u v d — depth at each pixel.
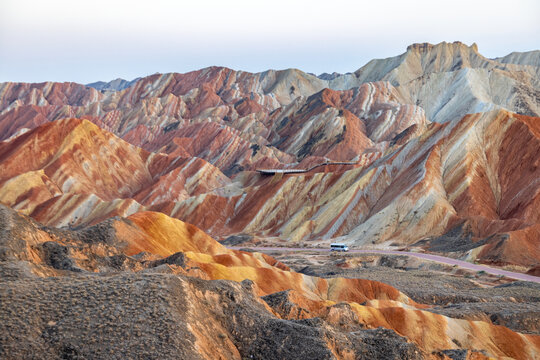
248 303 35.72
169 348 26.20
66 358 24.88
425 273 92.44
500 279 87.25
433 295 72.69
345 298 66.62
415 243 119.62
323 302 48.00
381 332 36.12
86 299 29.03
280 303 42.38
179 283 32.47
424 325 51.53
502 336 52.69
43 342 25.50
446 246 112.19
